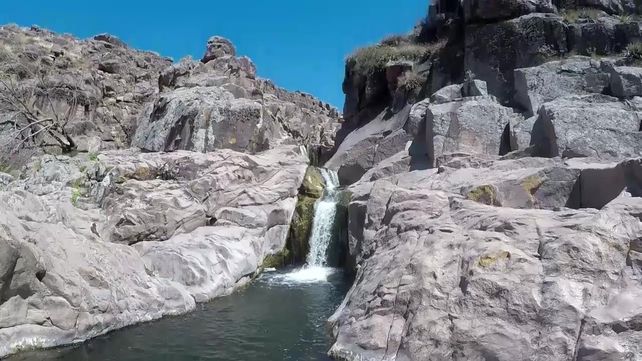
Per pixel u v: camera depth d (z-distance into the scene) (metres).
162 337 11.34
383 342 9.27
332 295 15.06
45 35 37.88
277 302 14.30
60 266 11.20
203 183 18.23
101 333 11.38
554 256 8.88
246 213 18.25
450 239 10.34
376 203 15.45
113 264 12.91
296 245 20.00
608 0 22.98
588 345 7.64
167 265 14.52
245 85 30.03
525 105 19.72
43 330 10.43
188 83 28.62
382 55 27.58
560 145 15.91
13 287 10.11
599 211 9.89
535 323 8.30
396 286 9.94
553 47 21.27
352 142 26.06
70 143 26.38
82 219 15.16
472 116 19.39
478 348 8.39
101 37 40.59
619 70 18.12
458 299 9.09
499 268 9.14
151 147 23.55
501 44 21.95
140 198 16.75
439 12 28.45
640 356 7.40
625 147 15.59
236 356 10.27
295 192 20.67
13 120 24.70
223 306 13.88
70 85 29.73
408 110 24.34
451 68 23.97
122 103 33.12
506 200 13.70
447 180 15.80
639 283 8.31
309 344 10.93
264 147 23.11
